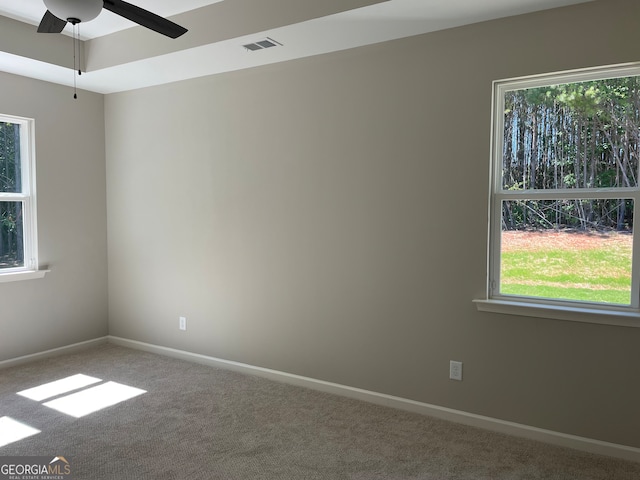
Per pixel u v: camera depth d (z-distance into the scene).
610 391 2.62
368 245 3.31
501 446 2.73
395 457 2.60
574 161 2.74
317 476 2.41
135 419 3.05
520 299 2.90
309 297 3.59
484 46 2.85
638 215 2.57
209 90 4.00
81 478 2.37
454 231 3.01
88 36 3.79
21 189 4.14
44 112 4.19
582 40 2.59
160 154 4.34
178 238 4.29
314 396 3.46
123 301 4.72
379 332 3.30
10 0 3.15
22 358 4.13
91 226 4.64
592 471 2.47
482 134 2.88
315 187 3.51
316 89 3.46
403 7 2.63
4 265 4.04
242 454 2.62
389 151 3.20
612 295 2.66
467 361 3.00
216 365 4.11
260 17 2.99
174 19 3.36
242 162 3.86
